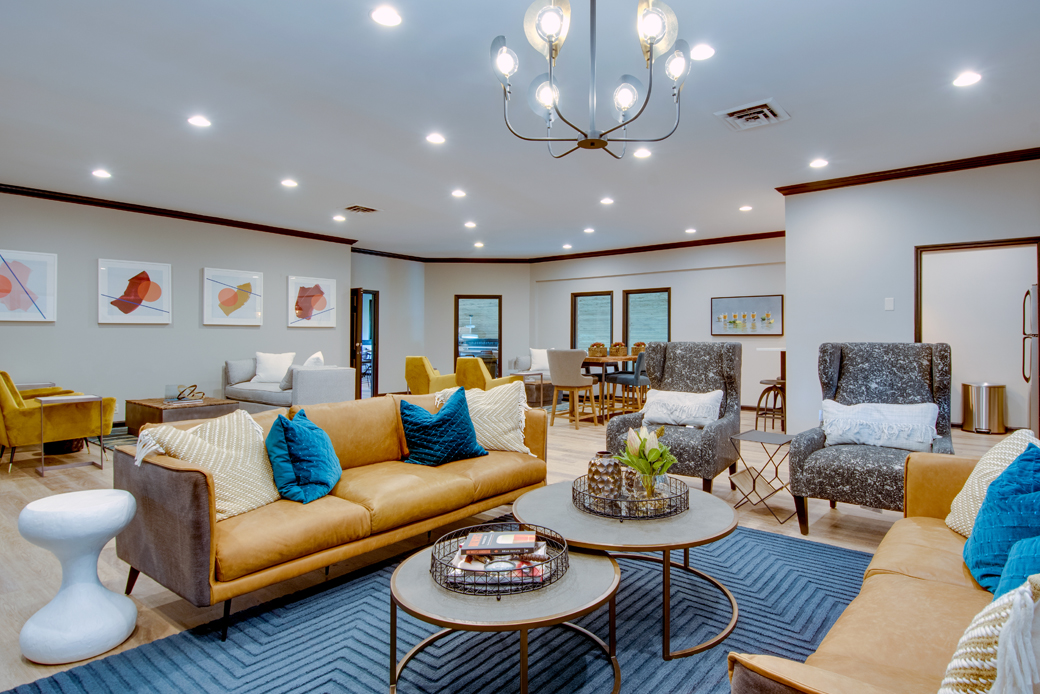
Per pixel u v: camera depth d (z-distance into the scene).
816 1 2.33
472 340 10.30
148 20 2.47
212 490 1.82
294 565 2.03
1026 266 6.23
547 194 5.55
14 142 4.03
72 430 4.38
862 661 1.13
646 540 1.79
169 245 6.28
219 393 6.73
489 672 1.73
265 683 1.67
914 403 3.16
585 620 2.05
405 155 4.33
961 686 0.75
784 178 4.94
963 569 1.55
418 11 2.41
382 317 9.48
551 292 10.11
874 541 2.87
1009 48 2.72
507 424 3.20
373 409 2.97
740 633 1.95
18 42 2.66
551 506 2.19
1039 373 5.01
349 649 1.86
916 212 4.61
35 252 5.35
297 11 2.41
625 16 2.42
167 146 4.11
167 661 1.78
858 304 4.86
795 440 3.03
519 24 2.50
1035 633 0.68
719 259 8.18
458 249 9.24
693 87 3.14
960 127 3.73
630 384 7.45
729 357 3.82
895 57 2.81
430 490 2.50
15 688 1.64
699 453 3.31
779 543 2.83
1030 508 1.41
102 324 5.79
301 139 3.96
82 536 1.79
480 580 1.53
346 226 7.24
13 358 5.26
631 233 7.76
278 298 7.32
